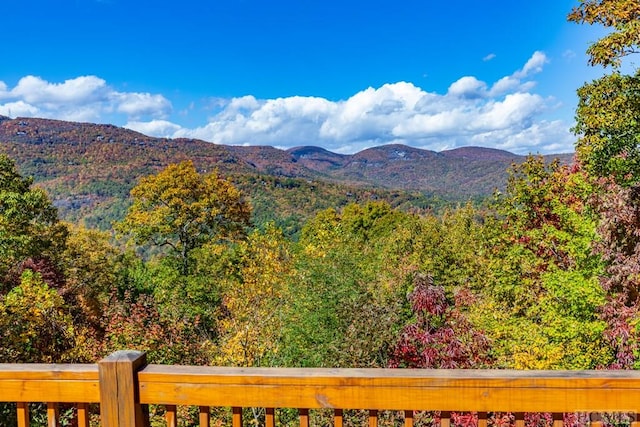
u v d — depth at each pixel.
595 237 9.67
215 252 21.28
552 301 10.39
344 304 11.47
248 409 9.93
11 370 1.84
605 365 9.29
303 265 14.17
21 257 15.70
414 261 23.16
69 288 18.19
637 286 8.44
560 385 1.67
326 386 1.73
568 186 11.55
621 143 9.94
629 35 9.18
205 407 1.80
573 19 10.12
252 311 13.66
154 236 25.11
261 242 16.64
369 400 1.72
